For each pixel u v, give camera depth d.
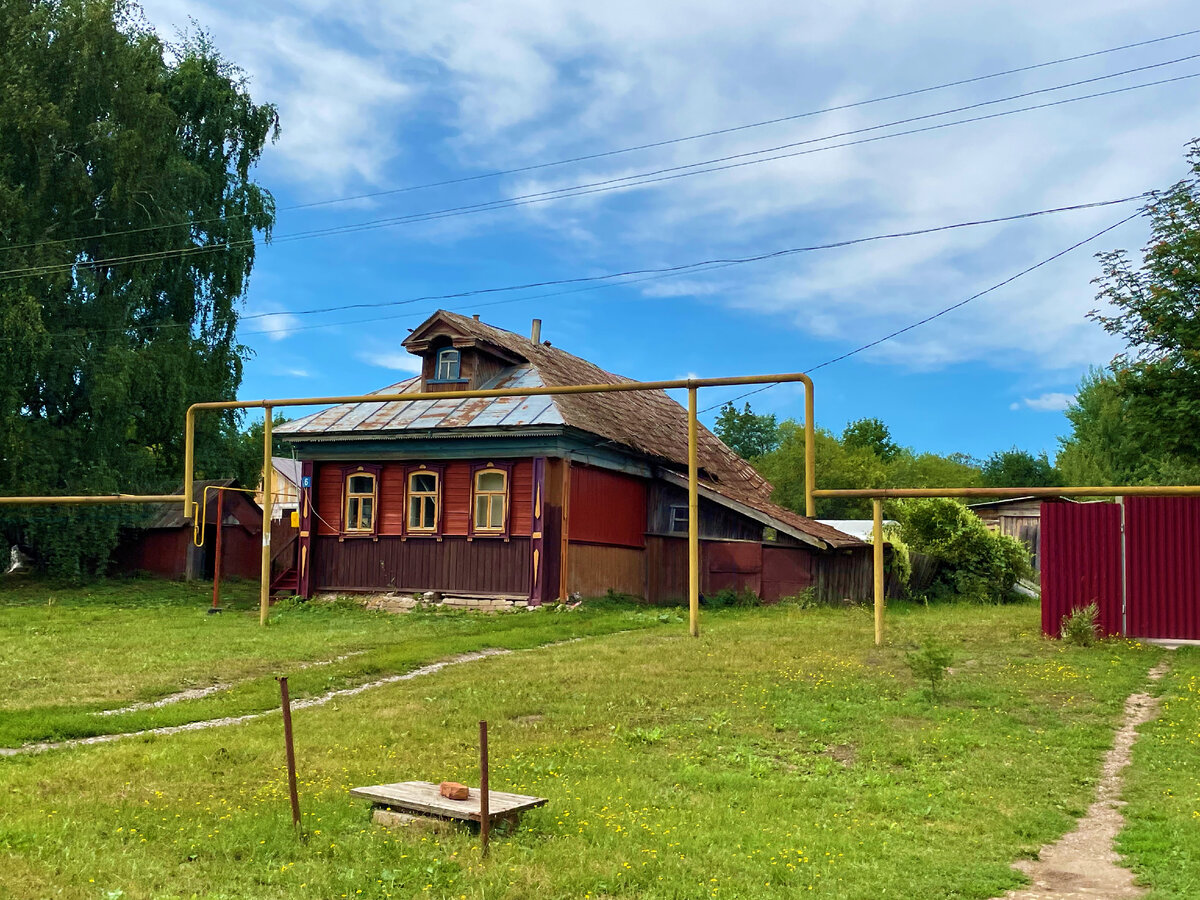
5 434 32.16
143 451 37.97
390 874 7.09
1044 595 19.02
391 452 28.36
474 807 8.06
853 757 10.97
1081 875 7.43
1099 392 57.50
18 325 31.73
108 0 35.50
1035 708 13.10
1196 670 15.33
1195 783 9.69
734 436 92.06
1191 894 6.86
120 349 35.31
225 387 42.50
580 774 10.17
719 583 30.12
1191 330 19.86
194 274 40.88
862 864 7.51
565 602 26.12
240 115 42.97
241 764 10.63
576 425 26.31
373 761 10.64
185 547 36.78
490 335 30.38
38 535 34.19
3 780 9.91
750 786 9.75
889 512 37.19
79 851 7.52
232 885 6.95
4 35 34.41
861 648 17.89
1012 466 77.50
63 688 15.27
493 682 15.36
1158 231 20.80
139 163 36.09
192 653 18.62
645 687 14.59
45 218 35.06
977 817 8.78
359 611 26.86
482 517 27.34
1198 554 18.16
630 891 6.87
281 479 63.94
